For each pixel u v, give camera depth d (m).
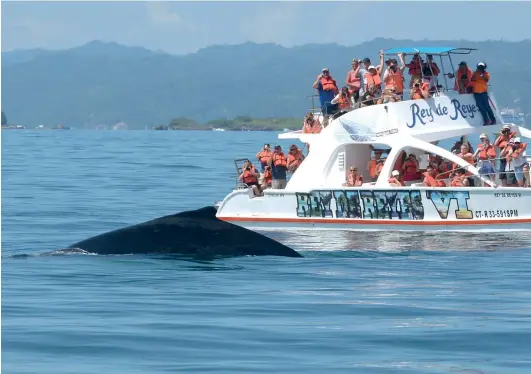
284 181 95.25
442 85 97.25
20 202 117.56
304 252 73.56
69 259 65.88
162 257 66.25
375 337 46.19
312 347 44.38
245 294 55.88
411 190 86.75
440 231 86.25
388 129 91.81
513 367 41.56
